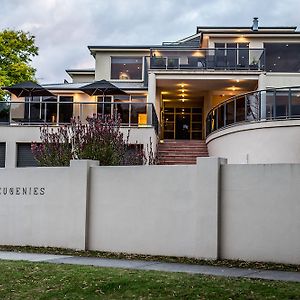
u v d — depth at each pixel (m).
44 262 12.00
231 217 12.55
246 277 10.12
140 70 33.34
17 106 23.86
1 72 36.12
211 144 22.33
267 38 30.19
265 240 12.16
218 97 30.55
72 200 14.52
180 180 13.20
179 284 9.25
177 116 32.66
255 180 12.34
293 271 11.07
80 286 9.34
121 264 11.94
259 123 18.67
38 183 15.12
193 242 12.88
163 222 13.35
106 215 14.14
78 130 17.25
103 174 14.29
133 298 8.62
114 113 21.19
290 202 11.97
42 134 20.08
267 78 28.52
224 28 32.12
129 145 21.64
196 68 27.30
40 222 14.98
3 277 10.09
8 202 15.53
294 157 17.77
